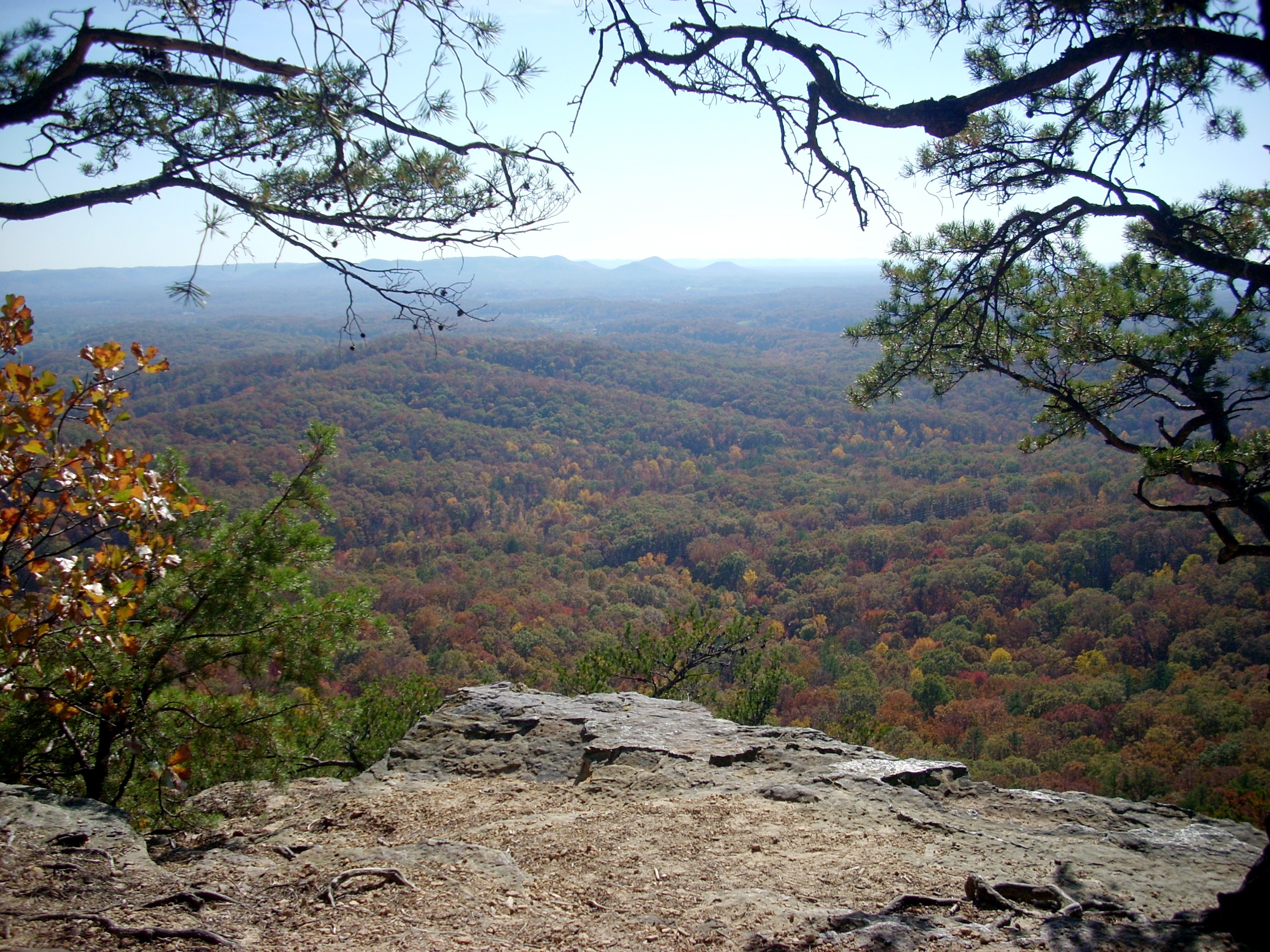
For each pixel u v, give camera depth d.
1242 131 3.80
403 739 5.05
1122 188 3.54
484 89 2.96
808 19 2.87
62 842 2.94
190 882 2.80
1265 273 3.25
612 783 4.20
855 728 10.18
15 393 2.99
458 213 3.13
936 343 4.95
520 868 3.06
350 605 4.37
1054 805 3.91
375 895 2.70
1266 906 2.10
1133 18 2.93
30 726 3.94
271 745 4.29
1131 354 4.68
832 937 2.36
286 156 2.97
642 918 2.58
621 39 2.96
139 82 2.87
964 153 4.09
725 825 3.52
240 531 4.40
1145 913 2.66
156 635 4.12
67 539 3.54
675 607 71.56
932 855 3.18
